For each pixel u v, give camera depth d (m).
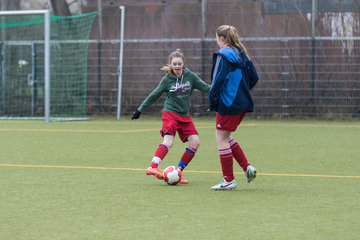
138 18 44.31
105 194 15.57
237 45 15.78
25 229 12.02
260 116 42.22
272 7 42.34
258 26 42.53
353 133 32.44
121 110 44.09
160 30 44.09
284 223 12.44
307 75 41.59
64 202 14.58
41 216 13.11
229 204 14.30
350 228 12.02
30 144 27.27
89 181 17.59
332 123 39.06
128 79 44.03
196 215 13.16
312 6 41.47
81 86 43.81
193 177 18.42
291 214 13.23
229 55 15.48
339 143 27.75
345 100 41.28
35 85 44.44
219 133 16.02
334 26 41.34
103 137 30.38
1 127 36.16
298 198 15.03
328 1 41.28
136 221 12.64
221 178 18.23
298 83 41.72
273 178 18.19
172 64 17.33
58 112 44.03
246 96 15.74
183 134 17.52
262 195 15.41
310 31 41.88
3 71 44.72
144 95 43.91
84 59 43.66
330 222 12.52
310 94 41.66
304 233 11.67
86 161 21.89
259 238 11.34
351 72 41.09
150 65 43.78
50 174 18.89
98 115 44.38
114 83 44.19
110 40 44.09
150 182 17.45
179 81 17.39
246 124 38.19
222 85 15.48
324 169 20.02
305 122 39.81
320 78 41.47
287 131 33.59
